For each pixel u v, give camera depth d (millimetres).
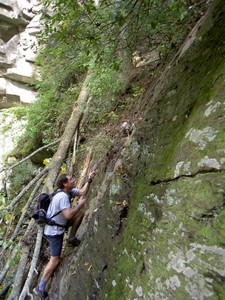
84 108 5750
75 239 3740
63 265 3871
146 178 2461
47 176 5332
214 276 1326
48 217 3674
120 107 5254
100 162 4449
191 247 1490
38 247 4281
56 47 3244
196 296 1374
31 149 7531
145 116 3107
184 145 1932
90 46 3033
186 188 1707
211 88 1997
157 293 1636
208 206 1482
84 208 3928
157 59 4613
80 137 6023
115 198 2949
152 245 1879
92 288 2838
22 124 8094
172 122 2455
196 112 2008
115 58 3340
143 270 1907
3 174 7453
